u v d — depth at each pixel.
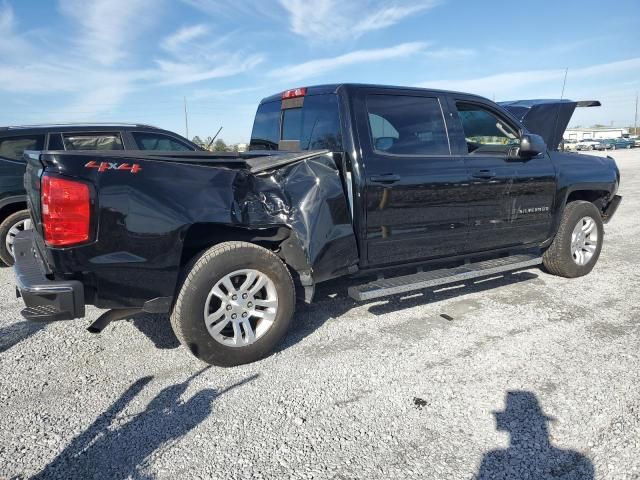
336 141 3.79
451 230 4.22
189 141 7.00
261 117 4.89
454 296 4.75
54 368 3.33
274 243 3.64
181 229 3.00
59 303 2.72
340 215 3.54
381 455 2.42
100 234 2.76
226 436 2.58
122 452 2.46
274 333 3.42
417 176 3.91
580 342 3.68
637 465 2.34
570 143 55.06
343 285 5.06
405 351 3.56
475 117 4.59
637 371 3.22
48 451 2.47
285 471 2.31
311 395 2.97
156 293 3.01
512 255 4.89
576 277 5.32
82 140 6.16
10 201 5.80
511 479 2.25
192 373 3.26
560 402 2.86
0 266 6.09
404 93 4.05
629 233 7.87
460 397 2.93
